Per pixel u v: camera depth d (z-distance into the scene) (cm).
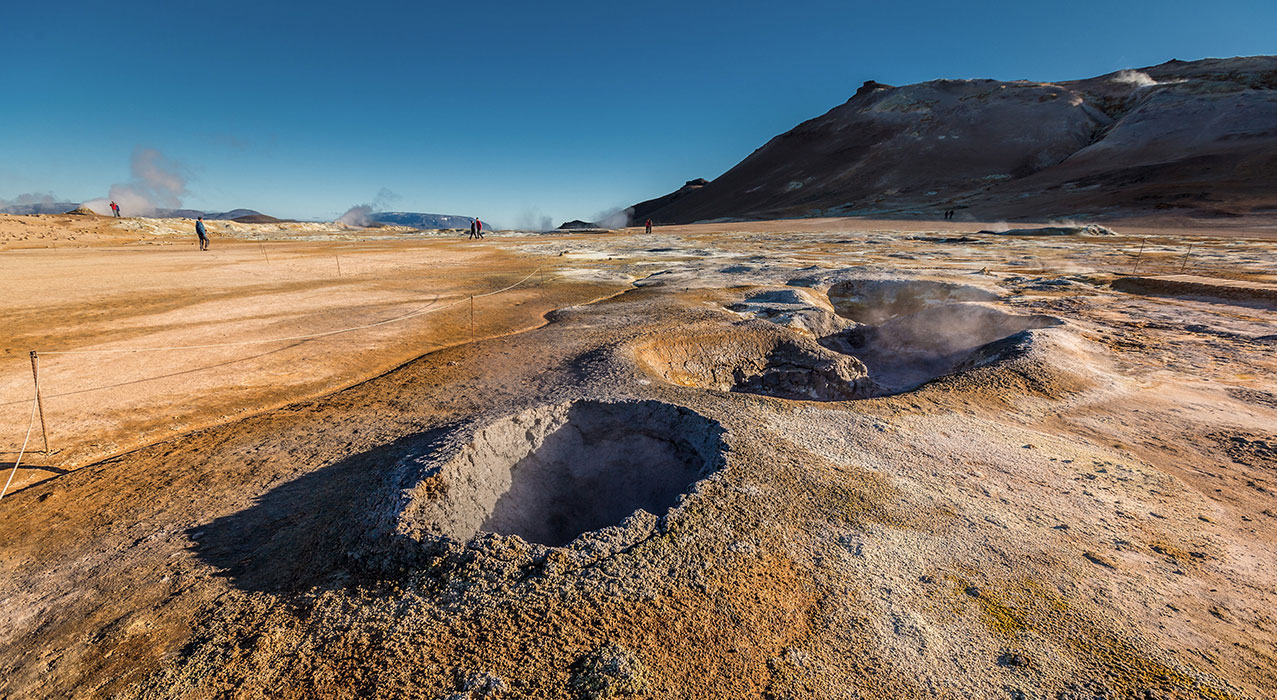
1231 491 501
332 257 2636
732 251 2944
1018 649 306
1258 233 3444
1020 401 721
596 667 277
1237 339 1043
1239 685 286
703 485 448
